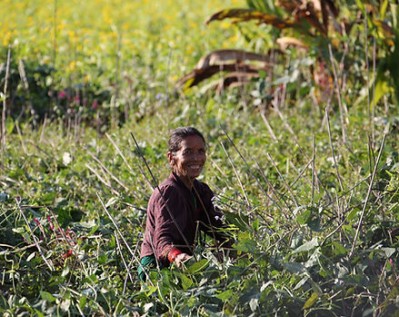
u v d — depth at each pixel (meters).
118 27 27.94
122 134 15.30
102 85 19.53
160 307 8.08
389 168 9.40
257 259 7.91
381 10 15.27
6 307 8.03
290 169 12.52
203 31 26.19
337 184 10.89
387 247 8.28
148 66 20.28
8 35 21.81
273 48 17.50
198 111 15.85
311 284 7.61
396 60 15.10
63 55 21.95
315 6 16.23
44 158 13.45
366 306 7.84
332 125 14.33
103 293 7.97
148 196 10.99
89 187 11.87
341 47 16.42
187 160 8.60
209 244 9.06
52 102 18.08
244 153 13.21
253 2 16.88
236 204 9.93
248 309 7.68
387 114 14.66
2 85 18.00
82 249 9.28
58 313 7.54
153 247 8.48
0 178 12.27
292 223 8.68
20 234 9.86
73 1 35.72
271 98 16.89
